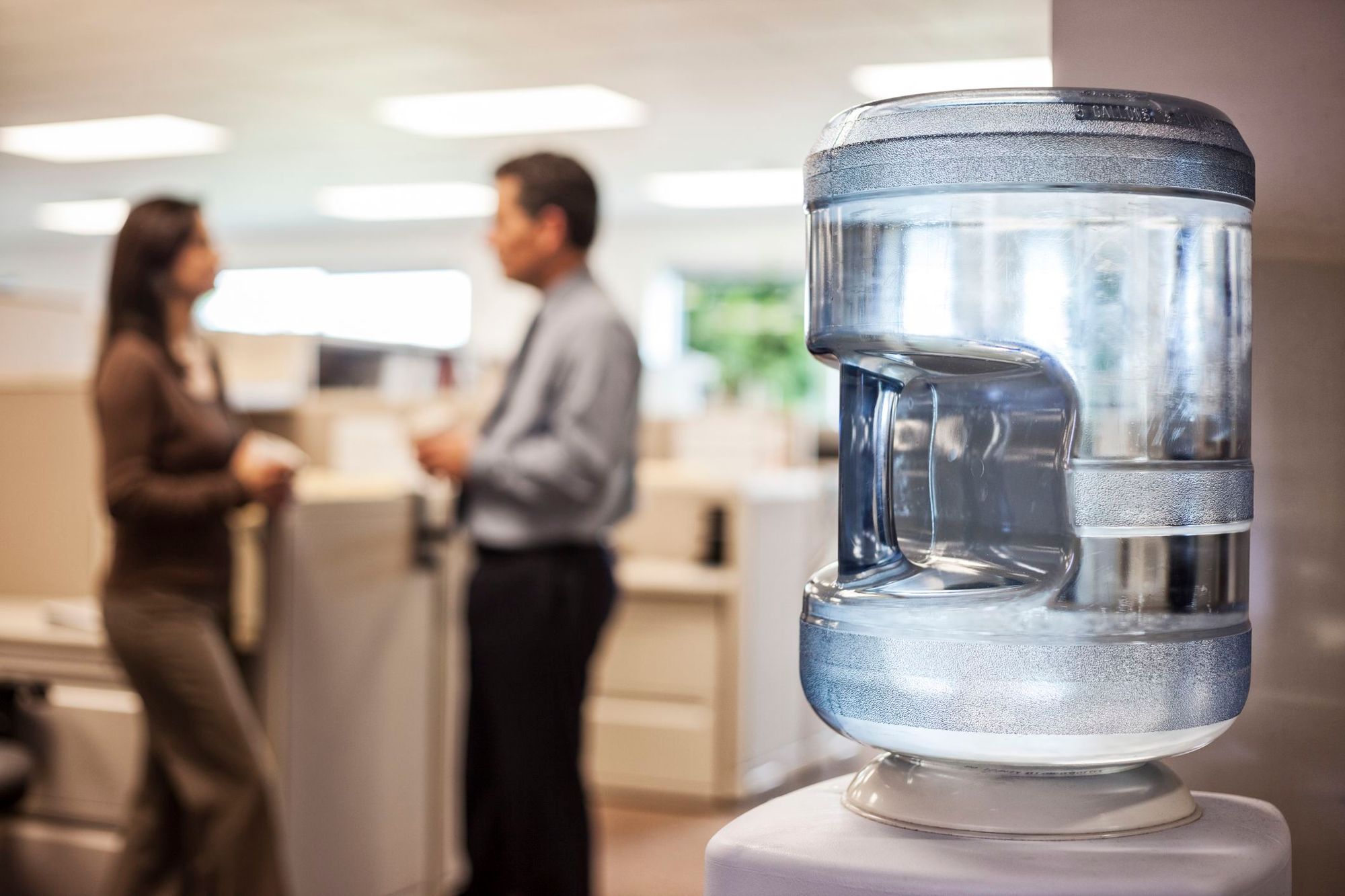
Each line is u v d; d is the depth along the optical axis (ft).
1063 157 1.86
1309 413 2.49
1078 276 1.90
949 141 1.89
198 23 18.06
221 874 7.13
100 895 8.20
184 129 24.31
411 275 36.40
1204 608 1.96
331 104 22.41
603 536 8.00
